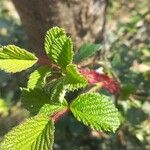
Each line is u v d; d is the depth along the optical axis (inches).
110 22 24.5
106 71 12.5
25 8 13.1
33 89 7.5
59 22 13.4
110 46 19.2
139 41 21.8
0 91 19.4
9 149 6.3
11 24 23.2
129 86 12.0
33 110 7.5
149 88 17.6
